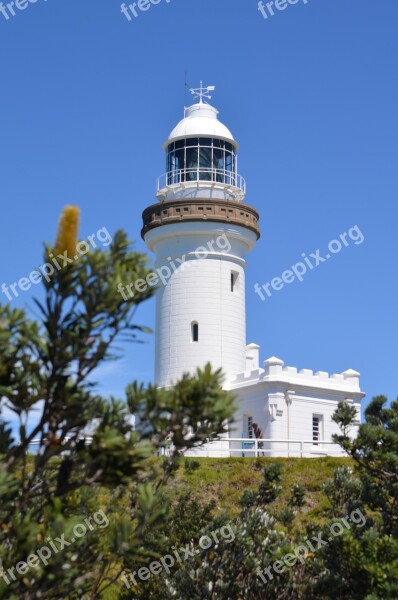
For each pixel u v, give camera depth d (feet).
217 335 143.95
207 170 150.82
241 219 147.33
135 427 34.24
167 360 144.66
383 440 55.52
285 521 61.62
